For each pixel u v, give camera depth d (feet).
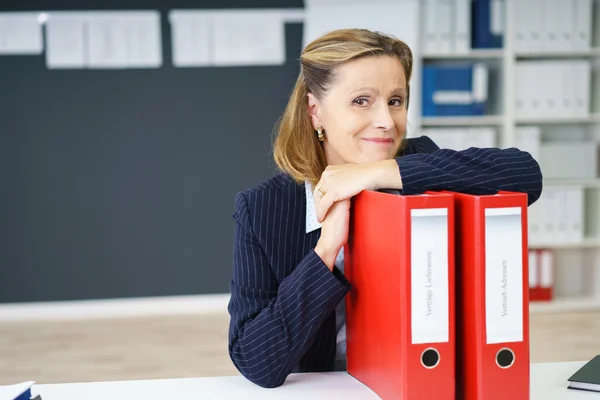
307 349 4.16
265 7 16.15
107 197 16.20
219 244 16.51
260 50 16.20
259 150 16.39
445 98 14.82
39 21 15.76
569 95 15.07
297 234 4.44
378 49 4.13
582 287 16.03
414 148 5.24
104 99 16.02
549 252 15.26
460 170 3.80
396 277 3.36
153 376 11.51
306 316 3.99
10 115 15.89
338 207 3.93
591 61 15.71
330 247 3.97
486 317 3.31
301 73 4.48
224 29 16.11
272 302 4.15
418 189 3.73
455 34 14.76
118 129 16.10
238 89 16.24
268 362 4.00
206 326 14.88
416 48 14.55
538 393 3.86
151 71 16.06
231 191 16.44
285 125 4.56
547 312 15.15
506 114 14.98
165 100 16.14
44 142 15.99
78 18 15.83
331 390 3.96
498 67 15.30
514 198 3.29
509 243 3.30
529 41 14.88
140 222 16.33
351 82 4.12
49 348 13.48
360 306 3.95
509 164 3.93
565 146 15.34
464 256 3.41
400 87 4.22
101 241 16.26
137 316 16.07
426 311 3.33
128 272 16.35
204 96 16.20
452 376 3.38
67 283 16.25
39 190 16.08
